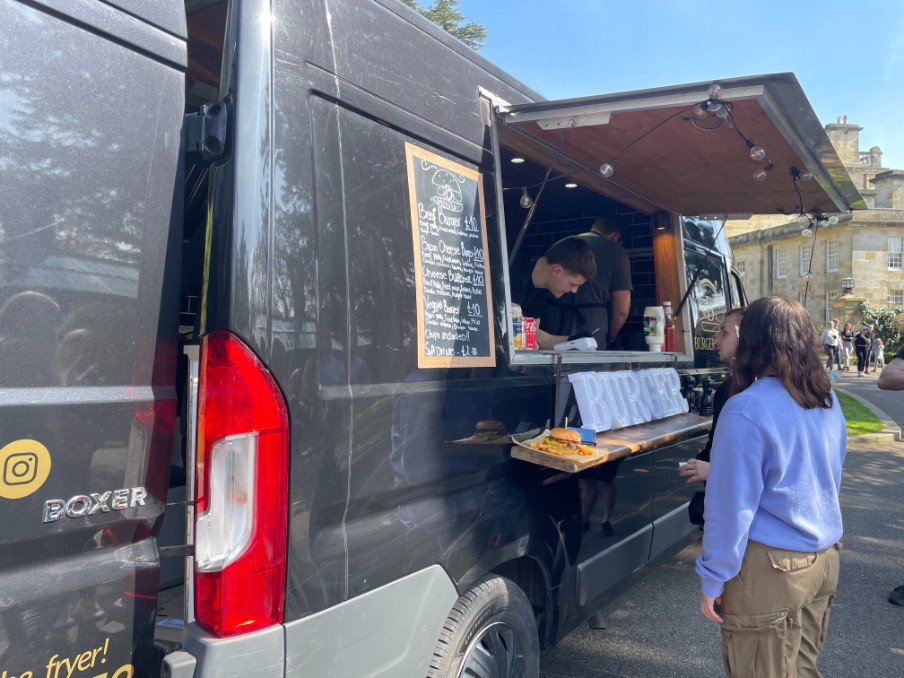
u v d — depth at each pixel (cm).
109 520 147
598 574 318
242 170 165
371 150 204
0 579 132
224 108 167
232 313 162
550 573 281
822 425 226
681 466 303
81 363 144
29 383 135
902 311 2983
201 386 165
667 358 437
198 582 163
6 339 133
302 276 177
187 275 215
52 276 140
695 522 424
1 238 133
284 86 177
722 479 216
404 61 222
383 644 197
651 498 381
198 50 257
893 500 725
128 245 154
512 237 513
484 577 245
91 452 144
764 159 351
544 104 275
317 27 188
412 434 210
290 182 176
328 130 190
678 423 376
